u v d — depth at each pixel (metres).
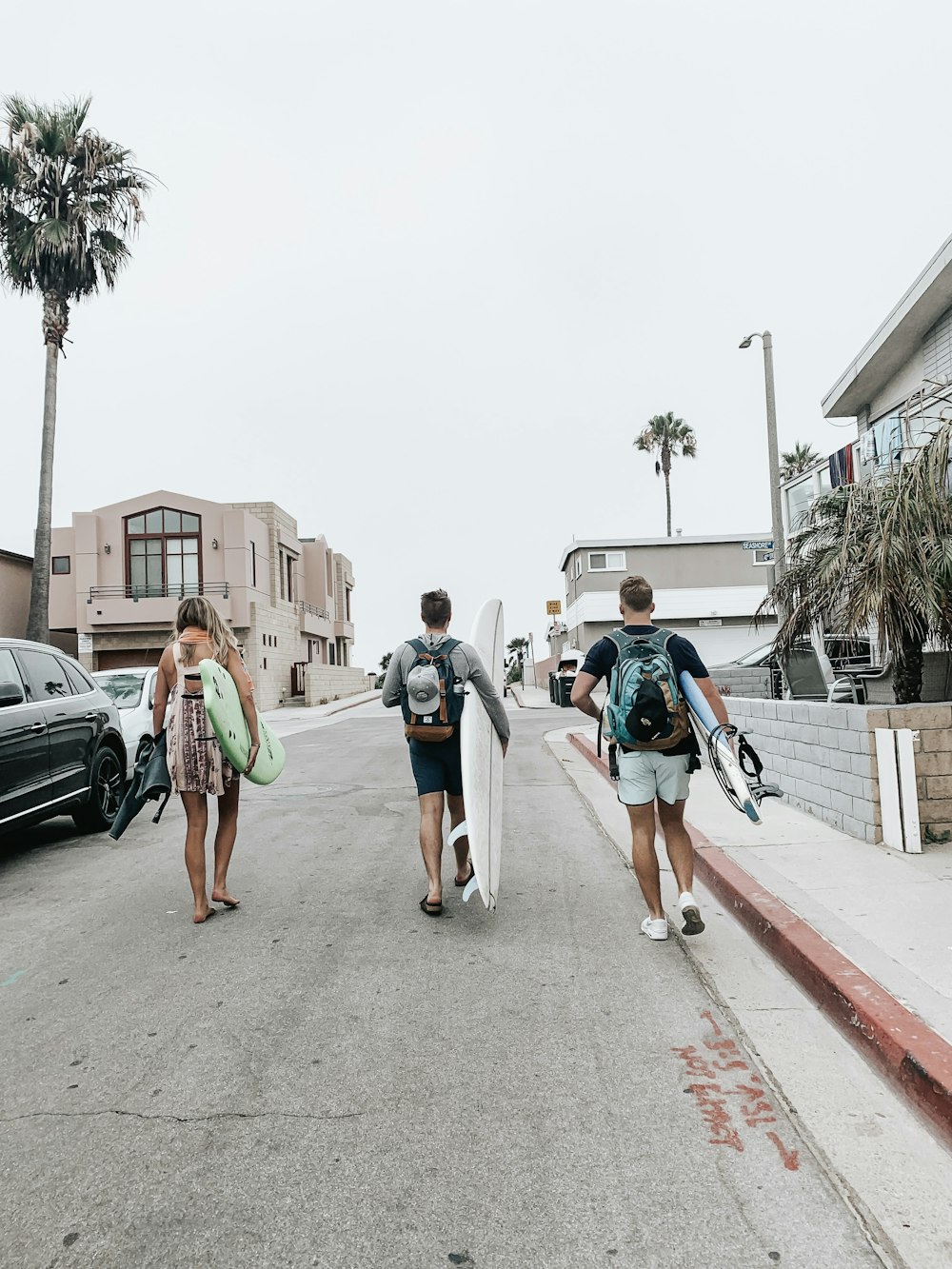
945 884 4.72
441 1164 2.49
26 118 20.75
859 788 5.85
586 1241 2.15
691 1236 2.17
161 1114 2.80
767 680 13.55
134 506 30.34
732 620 33.22
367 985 3.88
